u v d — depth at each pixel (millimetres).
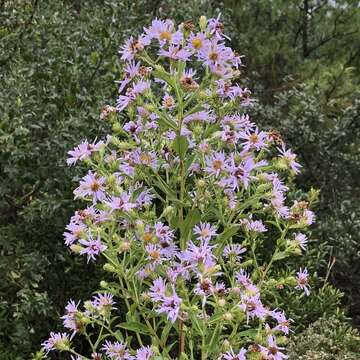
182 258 2082
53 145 3684
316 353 3416
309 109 5426
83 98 3902
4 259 3676
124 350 2289
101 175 2234
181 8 5480
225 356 2051
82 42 4344
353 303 4723
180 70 2100
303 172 5352
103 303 2307
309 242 4418
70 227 2170
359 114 5363
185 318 2092
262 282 2367
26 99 3822
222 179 2164
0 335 3648
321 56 6820
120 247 2092
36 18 4535
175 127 2141
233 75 2188
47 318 3875
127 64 2225
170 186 2307
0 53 4332
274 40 6586
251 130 2297
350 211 4965
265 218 4039
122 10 4633
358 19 6695
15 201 3863
